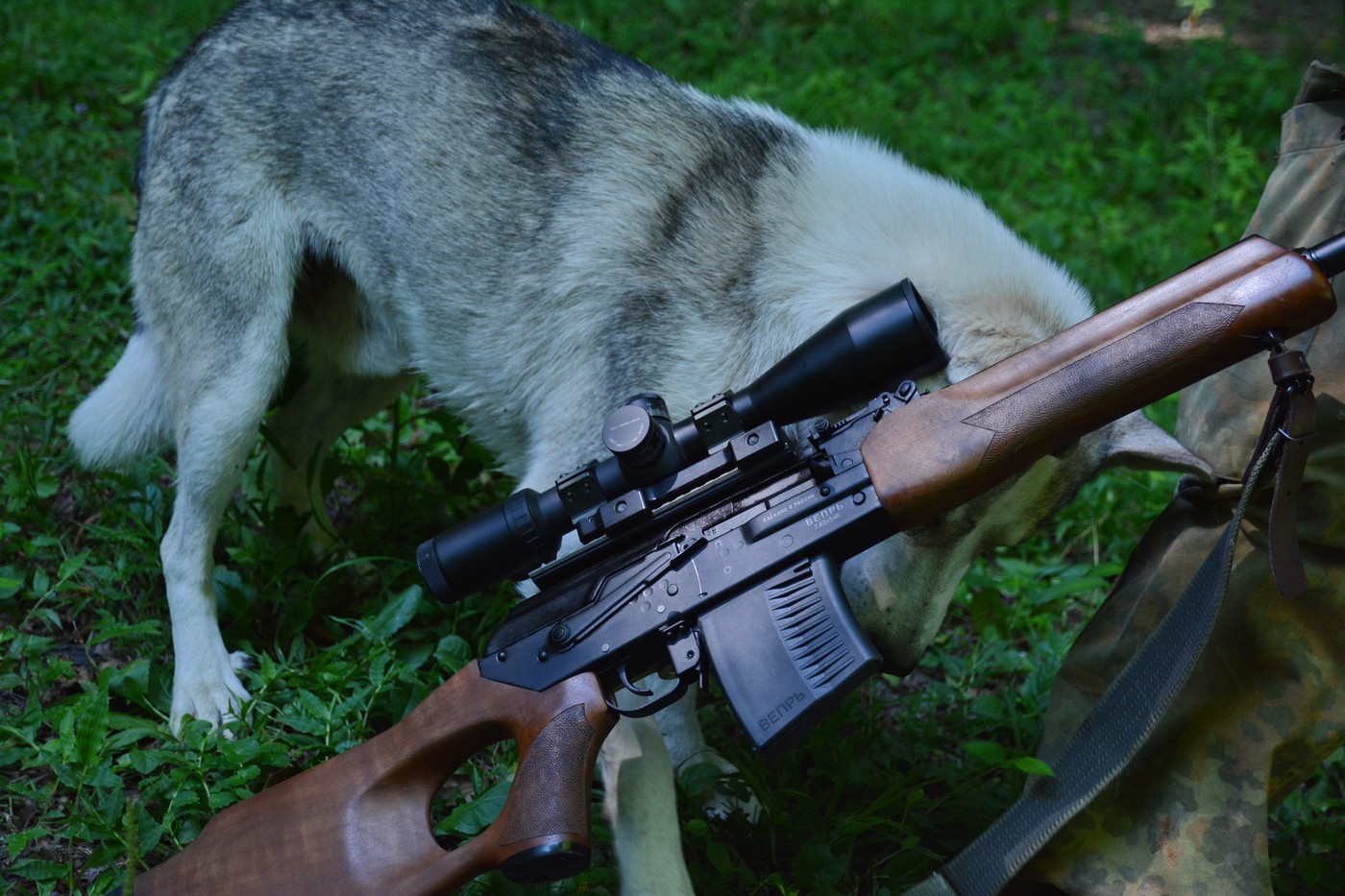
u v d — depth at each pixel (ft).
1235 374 7.53
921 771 9.31
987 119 22.15
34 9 22.18
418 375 11.62
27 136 17.62
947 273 7.77
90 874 7.98
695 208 8.75
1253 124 23.03
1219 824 7.04
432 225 9.57
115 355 13.67
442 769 6.76
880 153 9.03
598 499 6.70
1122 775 7.28
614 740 7.75
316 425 11.55
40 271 14.21
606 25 24.80
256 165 9.97
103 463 11.10
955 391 6.24
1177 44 27.78
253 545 11.16
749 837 8.71
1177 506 8.02
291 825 6.65
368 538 11.74
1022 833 7.11
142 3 23.72
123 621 10.13
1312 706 7.05
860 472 6.24
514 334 9.34
